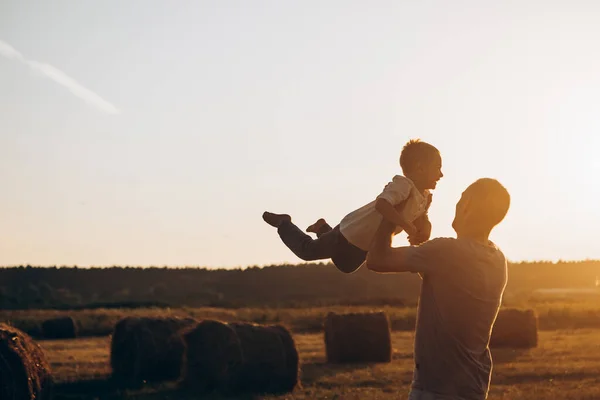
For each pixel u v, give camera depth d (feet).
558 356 66.44
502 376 52.01
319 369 61.46
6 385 31.63
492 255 15.62
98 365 62.18
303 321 119.24
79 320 116.37
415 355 15.71
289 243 17.37
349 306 169.17
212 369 49.39
